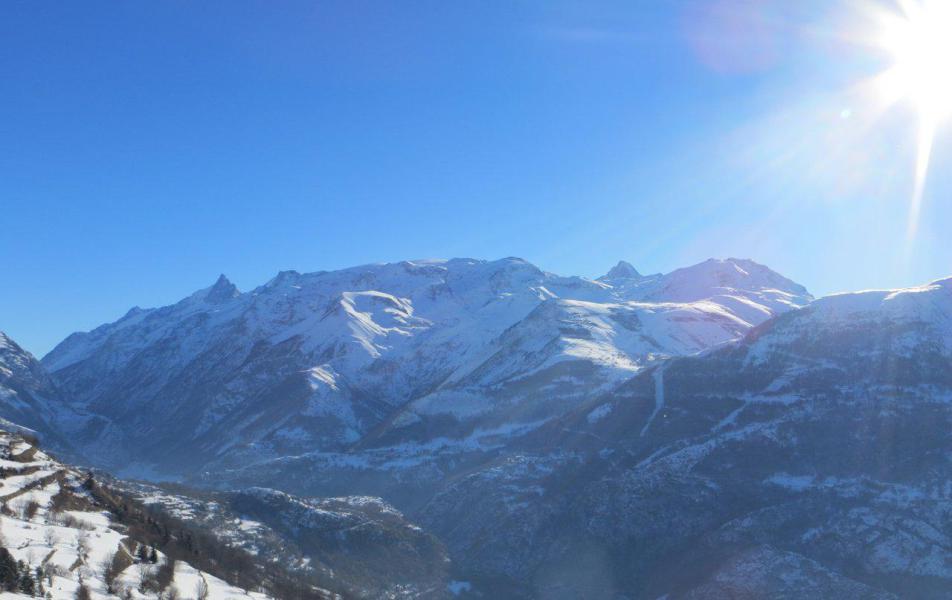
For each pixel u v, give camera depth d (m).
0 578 169.75
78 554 199.00
